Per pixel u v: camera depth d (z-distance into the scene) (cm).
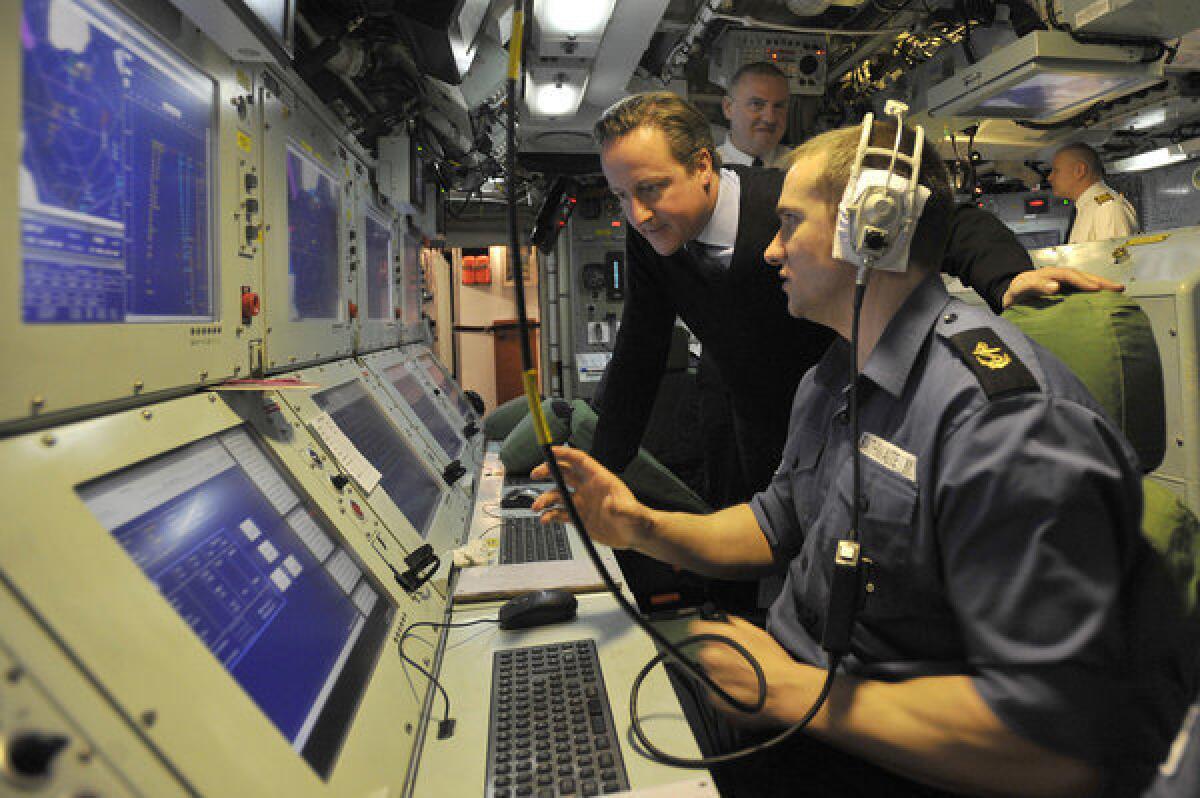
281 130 150
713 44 382
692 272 179
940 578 82
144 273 92
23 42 68
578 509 122
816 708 80
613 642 113
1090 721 66
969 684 74
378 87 246
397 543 142
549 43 307
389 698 90
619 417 195
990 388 75
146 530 75
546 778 78
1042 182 625
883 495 85
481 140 392
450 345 714
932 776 77
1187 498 156
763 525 125
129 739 53
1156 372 88
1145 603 70
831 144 89
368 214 259
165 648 62
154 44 96
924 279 89
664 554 121
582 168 507
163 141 98
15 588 52
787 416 201
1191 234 180
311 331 174
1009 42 329
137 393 88
